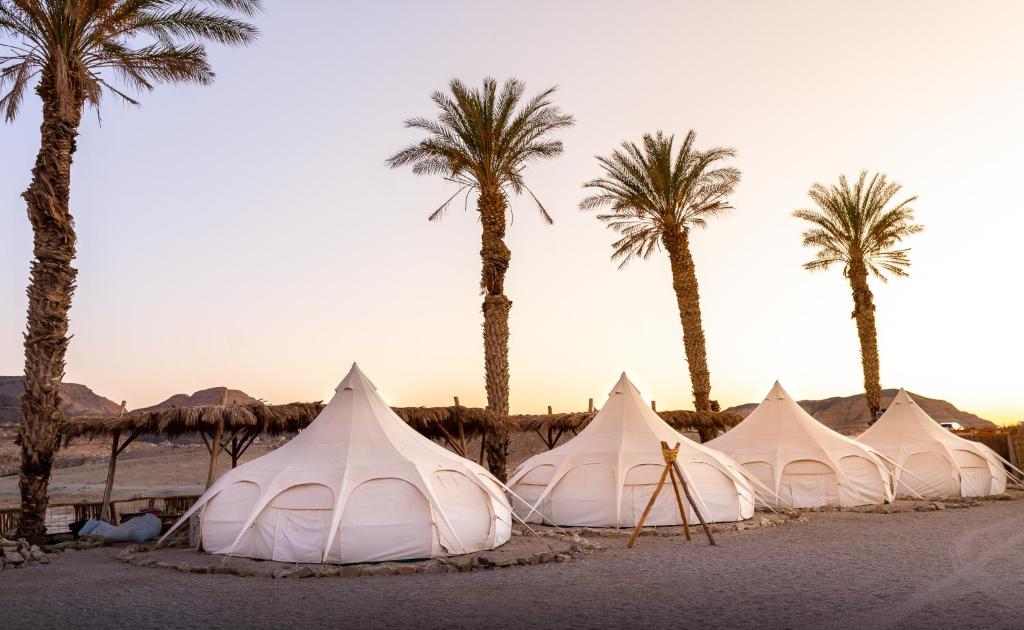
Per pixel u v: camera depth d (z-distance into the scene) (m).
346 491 12.59
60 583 10.95
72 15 15.23
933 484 22.61
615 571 11.34
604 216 30.38
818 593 9.23
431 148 23.45
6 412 76.31
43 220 15.42
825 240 34.94
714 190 29.06
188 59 17.25
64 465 54.38
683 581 10.31
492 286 23.48
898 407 24.81
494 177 23.78
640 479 17.09
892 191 33.81
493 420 21.98
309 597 9.70
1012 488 25.97
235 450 20.20
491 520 13.70
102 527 16.34
